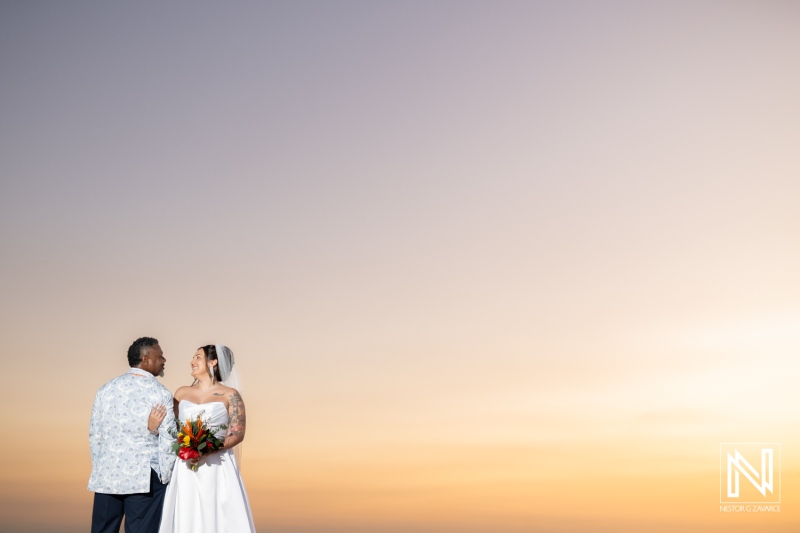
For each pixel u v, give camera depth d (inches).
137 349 170.2
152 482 166.7
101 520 165.8
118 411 165.0
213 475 176.2
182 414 178.4
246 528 177.8
